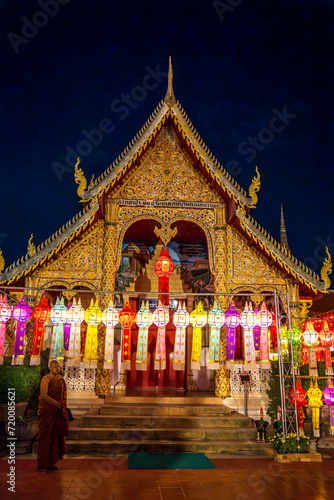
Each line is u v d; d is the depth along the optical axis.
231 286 13.65
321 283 13.22
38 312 10.88
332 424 11.07
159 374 15.23
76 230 12.86
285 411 9.91
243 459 9.38
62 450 8.45
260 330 11.73
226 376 12.98
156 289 15.87
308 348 11.56
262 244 13.21
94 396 12.59
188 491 6.98
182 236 16.33
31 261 12.57
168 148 14.48
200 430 10.41
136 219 13.83
